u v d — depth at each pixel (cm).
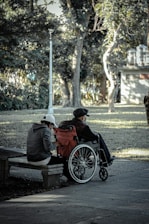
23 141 1719
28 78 4488
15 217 664
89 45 4644
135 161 1259
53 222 637
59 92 5369
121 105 4828
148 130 2156
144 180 969
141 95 5250
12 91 4303
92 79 5628
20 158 941
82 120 984
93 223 631
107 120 2705
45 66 4156
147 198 789
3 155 905
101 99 5762
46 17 1288
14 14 1284
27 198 794
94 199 781
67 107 4309
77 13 3950
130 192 841
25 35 1255
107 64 3591
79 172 937
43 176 884
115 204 743
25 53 3484
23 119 2845
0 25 1194
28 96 4472
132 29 3569
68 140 920
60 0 3991
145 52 5159
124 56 5078
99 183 934
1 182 912
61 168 897
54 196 807
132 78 5259
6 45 1283
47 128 891
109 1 3262
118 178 995
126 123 2516
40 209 711
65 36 3975
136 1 3275
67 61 4278
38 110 4194
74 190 861
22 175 1023
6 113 3600
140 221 641
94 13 4012
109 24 3378
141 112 3503
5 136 1884
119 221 641
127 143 1675
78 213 686
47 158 891
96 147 965
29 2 1496
